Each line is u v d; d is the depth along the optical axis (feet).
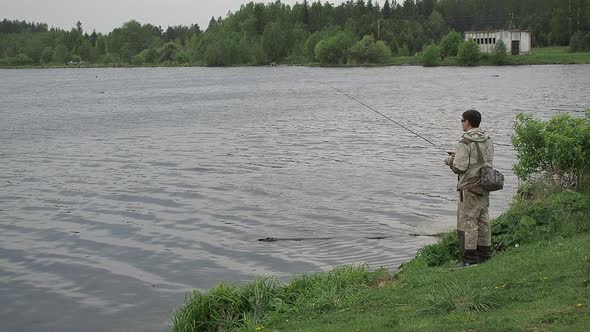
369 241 45.16
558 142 38.17
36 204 60.70
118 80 356.38
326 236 47.06
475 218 30.58
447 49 494.18
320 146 95.81
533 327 20.70
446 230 47.09
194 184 68.59
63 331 32.07
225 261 42.16
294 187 65.36
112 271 40.83
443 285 27.12
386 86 257.75
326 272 36.29
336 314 26.53
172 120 142.20
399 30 565.94
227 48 561.43
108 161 85.92
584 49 475.31
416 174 70.74
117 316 33.58
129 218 54.70
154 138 110.63
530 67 400.26
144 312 33.99
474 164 30.35
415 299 25.98
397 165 76.95
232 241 46.80
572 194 36.55
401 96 203.82
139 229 50.98
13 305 35.53
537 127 40.52
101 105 189.57
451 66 457.27
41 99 217.97
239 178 71.31
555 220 34.04
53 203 61.05
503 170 69.82
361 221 50.93
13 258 44.04
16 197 63.93
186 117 148.87
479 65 453.58
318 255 42.52
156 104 190.80
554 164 39.01
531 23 540.11
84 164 83.82
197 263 41.91
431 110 154.30
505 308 23.15
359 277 31.55
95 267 41.68
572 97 180.45
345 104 178.70
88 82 338.95
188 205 58.85
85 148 99.45
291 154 88.33
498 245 32.89
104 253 44.78
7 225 53.01
